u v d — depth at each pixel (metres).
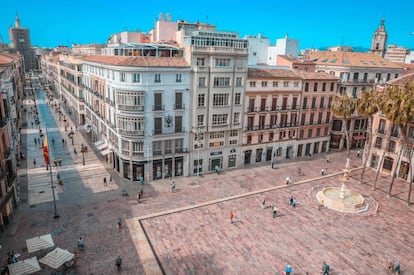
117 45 66.12
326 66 78.19
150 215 42.00
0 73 45.44
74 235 36.69
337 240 37.88
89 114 74.88
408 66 108.25
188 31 63.47
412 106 43.12
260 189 52.12
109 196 47.06
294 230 39.81
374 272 32.34
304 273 31.81
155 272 31.12
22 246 34.16
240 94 57.56
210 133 56.78
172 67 49.56
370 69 77.62
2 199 36.84
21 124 88.00
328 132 74.00
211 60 52.28
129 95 48.50
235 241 36.91
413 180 57.28
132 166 52.03
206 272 31.44
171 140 53.44
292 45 94.19
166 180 54.09
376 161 63.97
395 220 43.31
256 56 95.19
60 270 30.77
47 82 184.25
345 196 49.00
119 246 35.00
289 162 67.00
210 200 47.25
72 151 66.75
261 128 62.56
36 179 52.03
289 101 64.69
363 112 52.03
